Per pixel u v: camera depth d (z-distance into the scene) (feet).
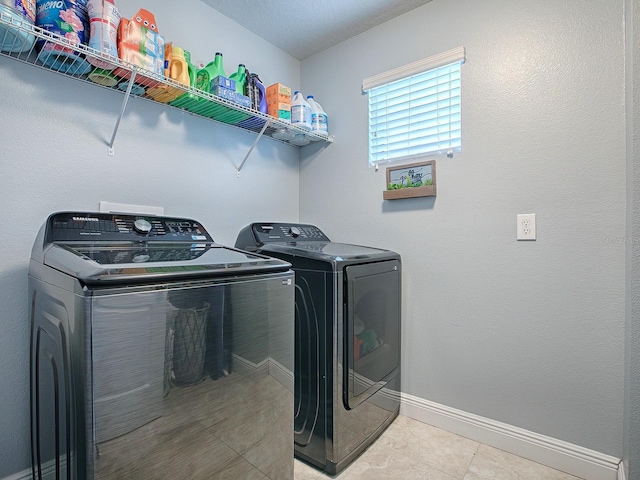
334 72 7.76
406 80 6.71
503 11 5.58
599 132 4.79
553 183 5.14
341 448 4.96
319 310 5.05
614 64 4.69
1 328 4.06
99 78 4.64
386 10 6.56
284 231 6.85
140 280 2.82
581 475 4.86
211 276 3.33
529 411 5.34
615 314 4.68
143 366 2.81
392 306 6.23
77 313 2.63
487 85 5.73
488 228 5.72
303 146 8.31
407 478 4.83
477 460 5.25
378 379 5.79
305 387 5.25
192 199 6.05
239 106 5.67
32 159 4.27
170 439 2.99
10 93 4.10
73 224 4.09
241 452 3.60
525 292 5.38
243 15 6.63
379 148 7.11
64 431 2.92
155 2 5.50
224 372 3.42
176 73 5.06
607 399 4.73
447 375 6.15
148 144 5.43
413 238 6.55
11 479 4.10
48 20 3.78
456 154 6.06
